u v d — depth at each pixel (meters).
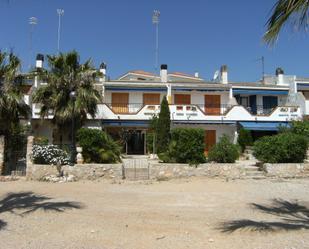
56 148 18.72
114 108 35.09
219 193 14.33
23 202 12.23
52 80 25.00
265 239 7.65
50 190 14.92
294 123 26.97
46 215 10.16
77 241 7.55
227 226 8.85
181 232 8.34
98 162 19.09
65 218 9.80
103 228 8.71
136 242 7.51
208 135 34.25
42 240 7.61
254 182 17.39
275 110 33.94
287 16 7.22
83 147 18.86
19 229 8.56
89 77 25.62
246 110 33.69
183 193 14.30
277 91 37.41
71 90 25.22
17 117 20.12
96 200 12.69
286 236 7.85
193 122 33.12
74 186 16.08
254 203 12.22
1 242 7.45
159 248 7.09
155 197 13.38
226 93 36.78
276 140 19.89
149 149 29.38
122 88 34.69
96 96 25.95
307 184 16.84
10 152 19.03
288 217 9.98
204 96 36.66
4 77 19.23
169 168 18.55
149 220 9.62
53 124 26.64
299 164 19.28
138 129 33.41
